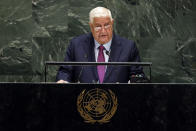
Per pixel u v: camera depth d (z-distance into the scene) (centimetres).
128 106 610
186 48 1574
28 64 1539
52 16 1547
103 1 1554
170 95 612
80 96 609
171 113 611
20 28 1542
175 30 1576
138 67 987
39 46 1542
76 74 973
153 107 611
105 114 609
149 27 1567
